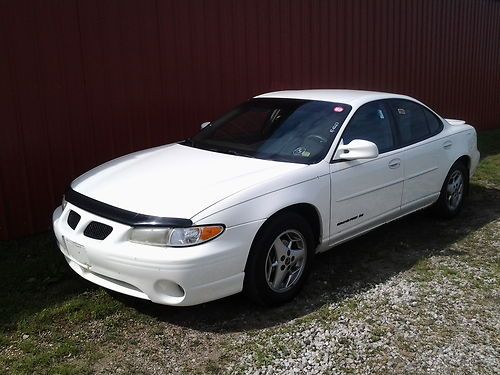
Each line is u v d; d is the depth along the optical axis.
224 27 6.93
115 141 6.10
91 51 5.75
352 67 9.02
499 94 13.88
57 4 5.45
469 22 11.91
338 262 4.84
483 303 4.11
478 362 3.36
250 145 4.62
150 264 3.41
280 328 3.70
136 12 6.05
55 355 3.37
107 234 3.61
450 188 5.96
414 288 4.32
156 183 3.89
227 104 7.14
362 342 3.54
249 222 3.63
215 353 3.42
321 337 3.59
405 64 10.23
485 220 6.16
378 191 4.76
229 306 3.99
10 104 5.27
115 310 3.92
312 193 4.08
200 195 3.64
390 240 5.45
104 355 3.39
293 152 4.39
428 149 5.39
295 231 3.98
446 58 11.40
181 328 3.70
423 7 10.40
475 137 6.36
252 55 7.34
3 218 5.37
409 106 5.45
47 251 5.05
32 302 4.04
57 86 5.56
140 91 6.23
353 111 4.71
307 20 8.05
